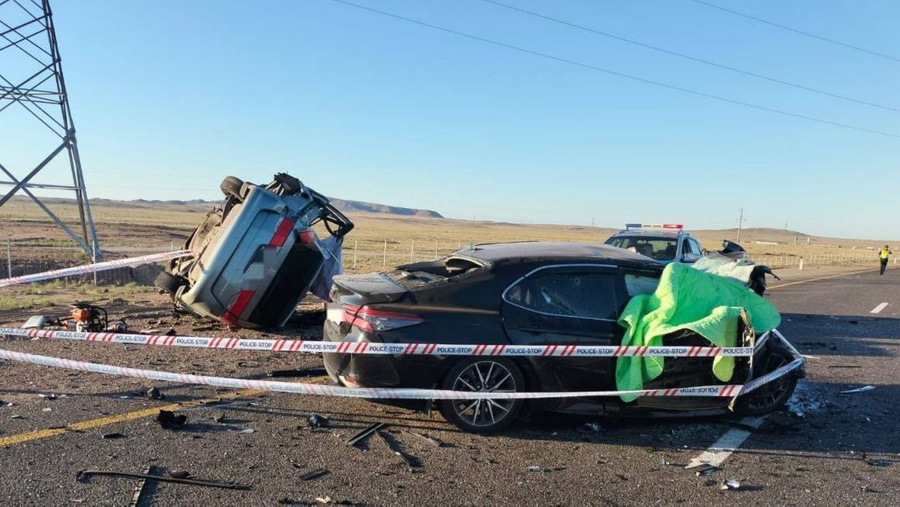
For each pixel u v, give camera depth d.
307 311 10.62
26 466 4.09
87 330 8.54
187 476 4.02
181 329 9.30
